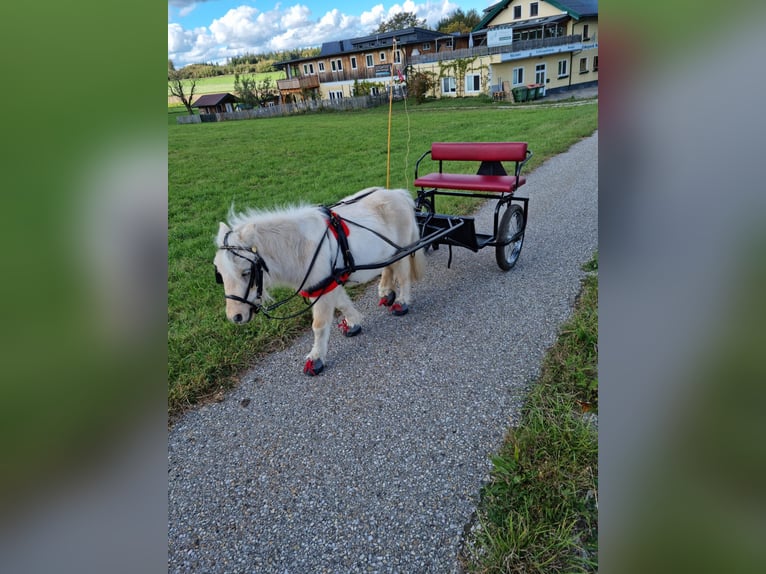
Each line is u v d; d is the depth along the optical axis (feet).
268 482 8.81
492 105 90.94
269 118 108.99
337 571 7.14
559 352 11.68
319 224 11.38
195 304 15.92
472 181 16.55
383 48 114.21
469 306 14.78
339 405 10.73
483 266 17.90
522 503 7.81
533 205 24.97
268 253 10.37
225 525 8.03
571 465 8.31
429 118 75.20
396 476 8.66
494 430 9.49
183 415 10.80
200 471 9.19
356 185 33.32
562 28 102.27
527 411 9.89
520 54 93.71
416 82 104.47
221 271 9.91
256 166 44.75
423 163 39.14
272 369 12.37
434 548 7.30
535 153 37.40
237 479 8.93
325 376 11.90
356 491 8.44
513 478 8.18
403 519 7.83
